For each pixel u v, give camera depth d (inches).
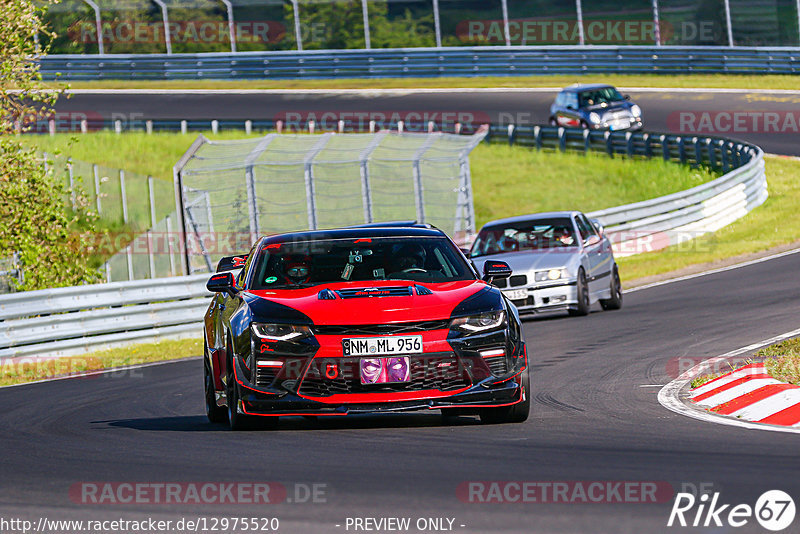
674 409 1198.3
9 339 2151.8
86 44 7352.4
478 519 736.3
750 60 6181.1
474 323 1088.8
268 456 985.5
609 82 6309.1
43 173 2979.8
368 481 859.4
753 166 4028.1
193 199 3727.9
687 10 7268.7
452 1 7475.4
